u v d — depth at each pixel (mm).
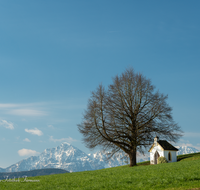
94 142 43938
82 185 20359
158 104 43875
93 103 43875
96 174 27781
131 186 18281
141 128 43250
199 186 16688
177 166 28953
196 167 25672
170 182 18781
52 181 24312
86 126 43656
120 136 43438
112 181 20688
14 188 21500
